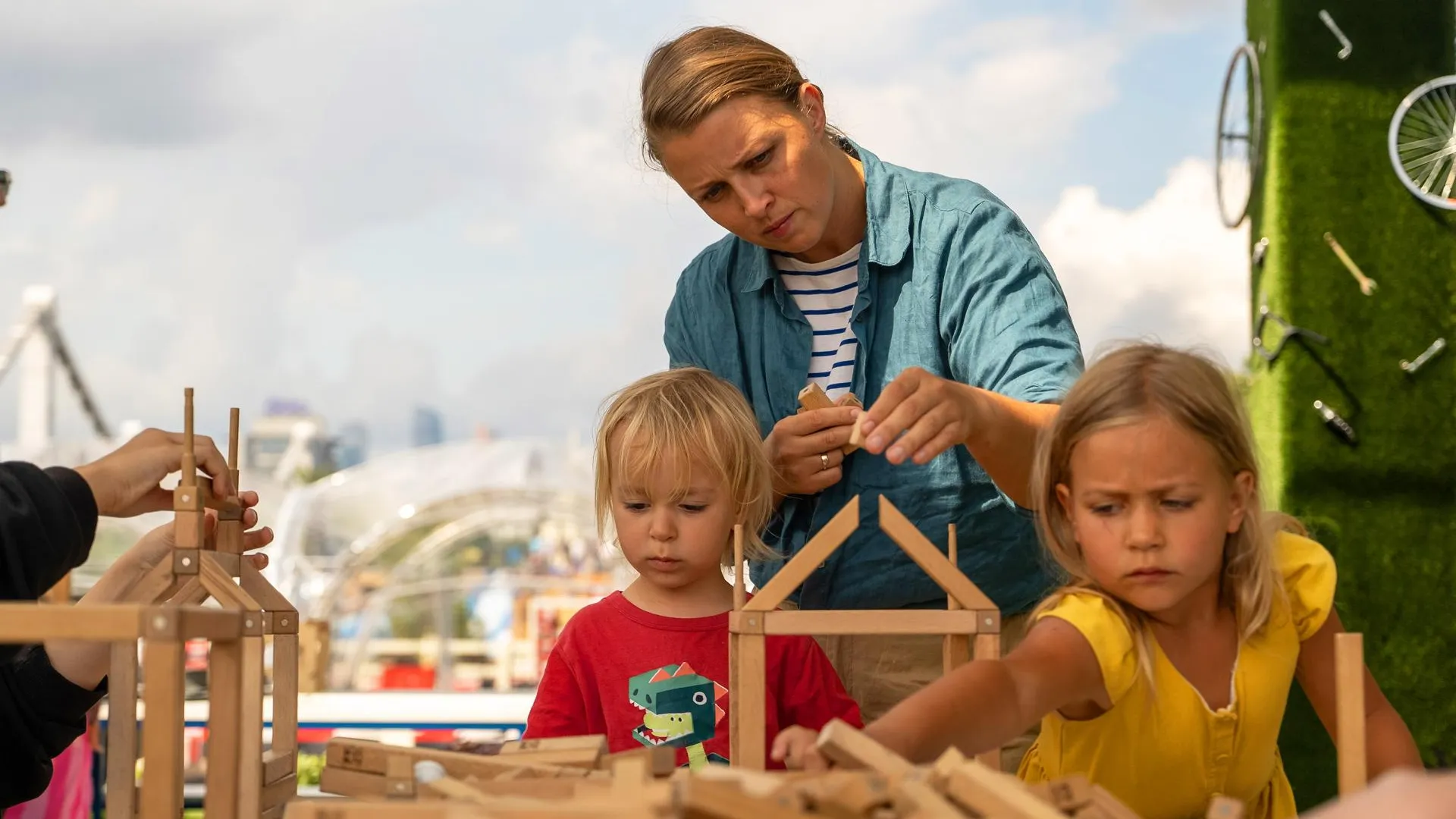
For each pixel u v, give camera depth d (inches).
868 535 70.0
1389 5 154.1
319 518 495.8
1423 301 151.6
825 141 71.6
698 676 68.3
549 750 44.3
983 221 70.5
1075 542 54.4
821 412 66.5
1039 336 66.3
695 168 66.8
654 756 42.6
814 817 31.9
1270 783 59.3
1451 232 151.9
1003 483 61.4
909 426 54.3
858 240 73.2
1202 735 53.3
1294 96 154.1
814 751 38.7
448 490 504.1
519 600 560.1
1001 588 69.7
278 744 56.5
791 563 48.3
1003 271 68.6
